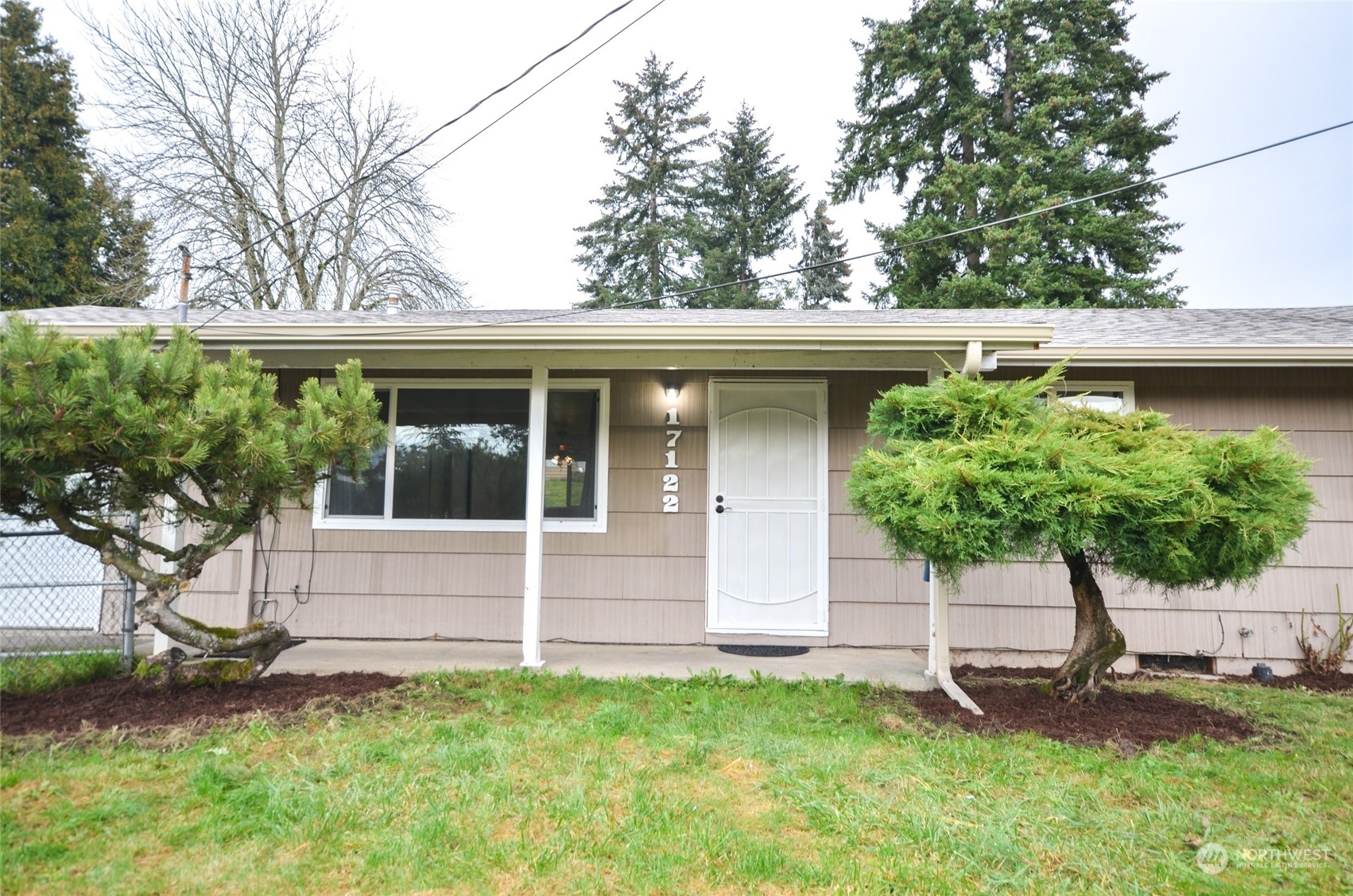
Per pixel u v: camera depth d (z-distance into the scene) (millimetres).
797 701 4480
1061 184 17250
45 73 19844
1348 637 5531
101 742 3484
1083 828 2848
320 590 6156
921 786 3197
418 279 16203
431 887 2354
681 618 6059
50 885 2291
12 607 5969
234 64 14727
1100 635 4410
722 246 25062
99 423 3436
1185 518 3574
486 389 6324
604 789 3098
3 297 17859
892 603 5977
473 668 5133
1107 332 6320
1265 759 3611
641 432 6230
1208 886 2439
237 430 3766
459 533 6172
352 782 3094
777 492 6152
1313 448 5715
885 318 7406
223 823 2709
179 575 4180
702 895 2354
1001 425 4074
